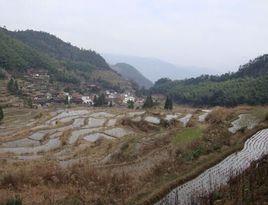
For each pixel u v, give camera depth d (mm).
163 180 25516
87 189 25594
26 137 51656
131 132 54344
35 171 28844
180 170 27281
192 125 49344
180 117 62562
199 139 35188
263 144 32062
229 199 19297
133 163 33250
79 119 68562
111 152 38719
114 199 23234
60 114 78500
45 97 176625
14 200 21484
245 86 125500
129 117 62469
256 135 35469
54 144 46781
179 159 30234
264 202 17703
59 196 24016
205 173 25812
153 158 34062
